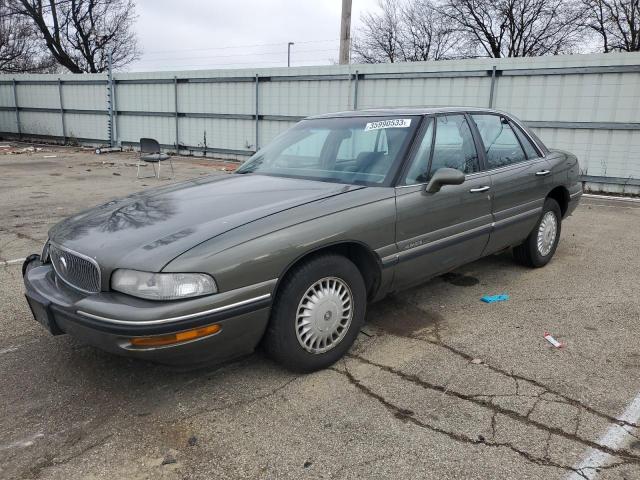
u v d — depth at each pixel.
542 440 2.54
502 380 3.09
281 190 3.49
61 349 3.54
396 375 3.17
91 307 2.62
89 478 2.33
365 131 4.04
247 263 2.73
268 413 2.80
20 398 2.96
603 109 10.47
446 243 3.86
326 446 2.53
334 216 3.13
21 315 4.11
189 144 18.11
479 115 4.52
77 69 33.22
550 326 3.88
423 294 4.57
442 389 3.01
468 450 2.47
